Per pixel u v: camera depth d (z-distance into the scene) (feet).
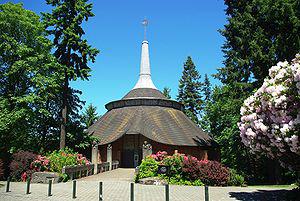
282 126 41.88
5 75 90.02
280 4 83.56
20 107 88.74
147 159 77.61
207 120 173.37
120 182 74.02
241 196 51.93
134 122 140.05
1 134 89.15
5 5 92.63
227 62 99.91
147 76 175.63
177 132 140.26
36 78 88.53
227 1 101.91
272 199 48.85
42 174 72.64
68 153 90.17
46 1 99.81
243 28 93.20
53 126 106.52
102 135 140.56
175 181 71.10
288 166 48.55
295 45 81.66
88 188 61.77
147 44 181.47
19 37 94.48
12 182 73.51
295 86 40.86
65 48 100.32
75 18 97.25
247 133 47.03
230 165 144.87
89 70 100.07
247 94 88.53
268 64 86.53
